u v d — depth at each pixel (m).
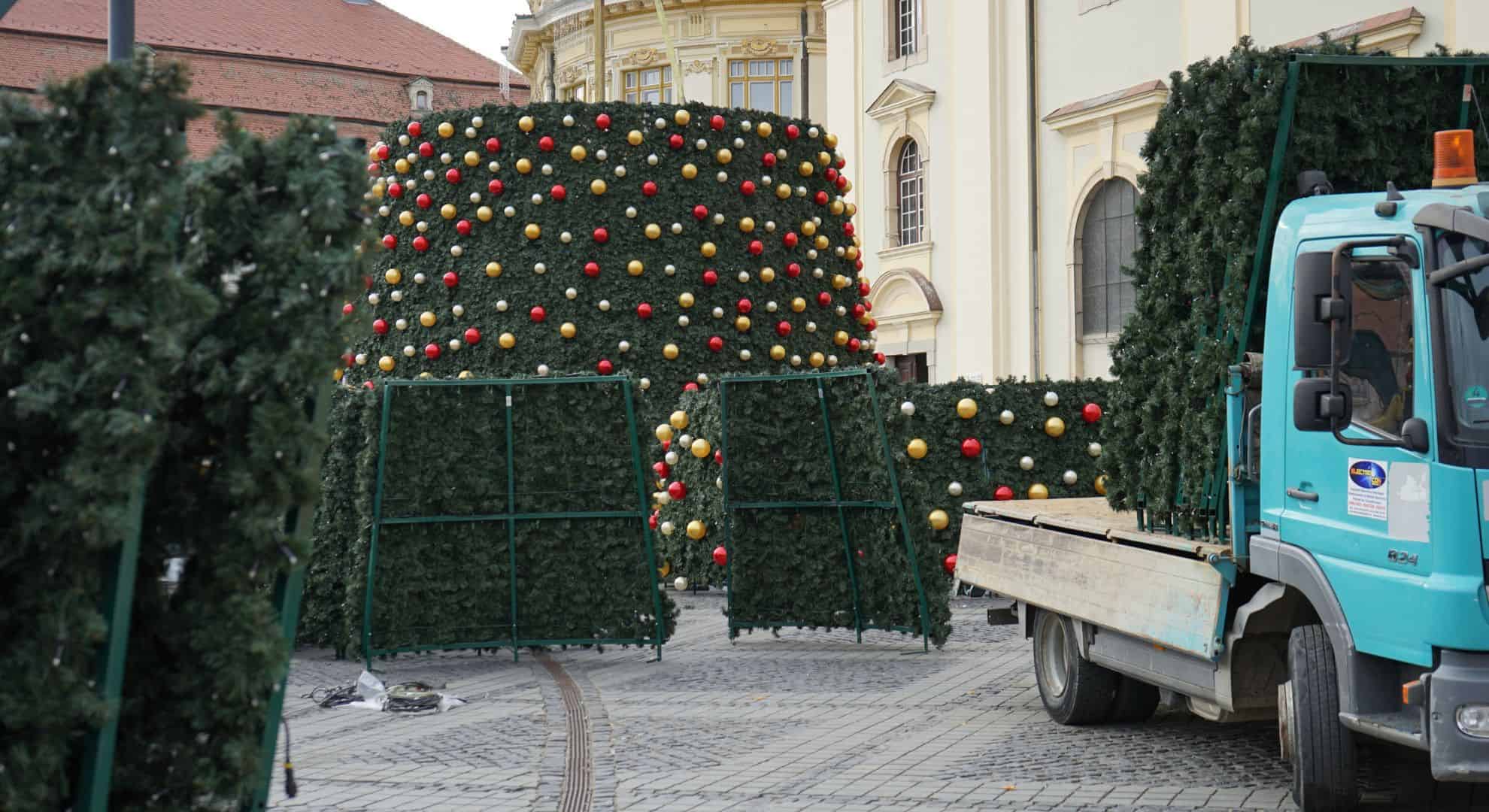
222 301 3.51
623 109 17.39
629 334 17.03
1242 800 6.57
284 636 3.59
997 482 14.37
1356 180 6.96
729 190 17.58
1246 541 6.55
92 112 3.20
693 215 17.41
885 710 9.27
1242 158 6.76
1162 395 7.40
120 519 3.13
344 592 12.35
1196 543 6.84
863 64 35.50
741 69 41.78
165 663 3.57
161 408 3.25
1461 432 5.41
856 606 12.16
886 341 34.59
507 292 17.00
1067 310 29.02
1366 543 5.74
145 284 3.17
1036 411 14.42
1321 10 23.22
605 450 11.73
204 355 3.42
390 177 17.44
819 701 9.62
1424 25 21.44
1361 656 5.83
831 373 12.04
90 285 3.18
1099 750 7.84
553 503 11.69
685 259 17.31
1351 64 6.83
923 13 33.44
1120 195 27.73
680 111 17.39
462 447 11.63
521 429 11.71
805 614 12.30
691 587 16.53
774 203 17.95
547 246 17.08
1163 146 7.49
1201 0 25.44
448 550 11.64
